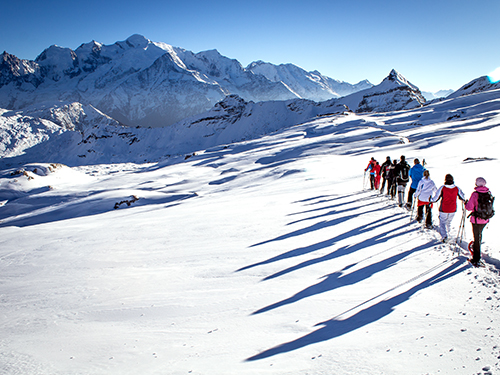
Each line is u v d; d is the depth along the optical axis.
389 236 8.31
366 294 5.42
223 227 12.67
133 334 5.32
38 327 6.26
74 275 9.62
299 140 102.69
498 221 8.27
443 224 7.18
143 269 9.13
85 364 4.45
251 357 4.07
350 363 3.60
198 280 7.53
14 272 10.92
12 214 54.94
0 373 4.41
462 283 5.20
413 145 40.38
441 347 3.67
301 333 4.52
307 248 8.52
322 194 16.61
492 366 3.22
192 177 65.38
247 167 66.94
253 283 6.81
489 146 26.00
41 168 98.38
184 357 4.31
